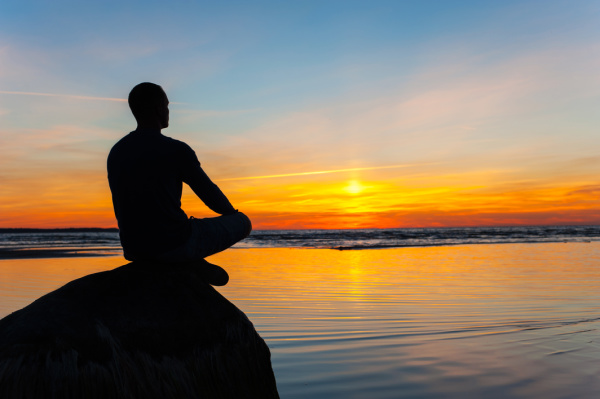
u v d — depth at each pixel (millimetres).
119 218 2578
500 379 4324
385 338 5867
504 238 42594
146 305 2441
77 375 2059
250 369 2717
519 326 6461
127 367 2223
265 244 33594
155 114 2727
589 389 4059
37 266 15578
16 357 1991
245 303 8430
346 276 12586
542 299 8758
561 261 17031
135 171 2535
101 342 2191
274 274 13109
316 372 4555
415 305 8195
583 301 8508
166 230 2555
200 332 2547
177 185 2664
